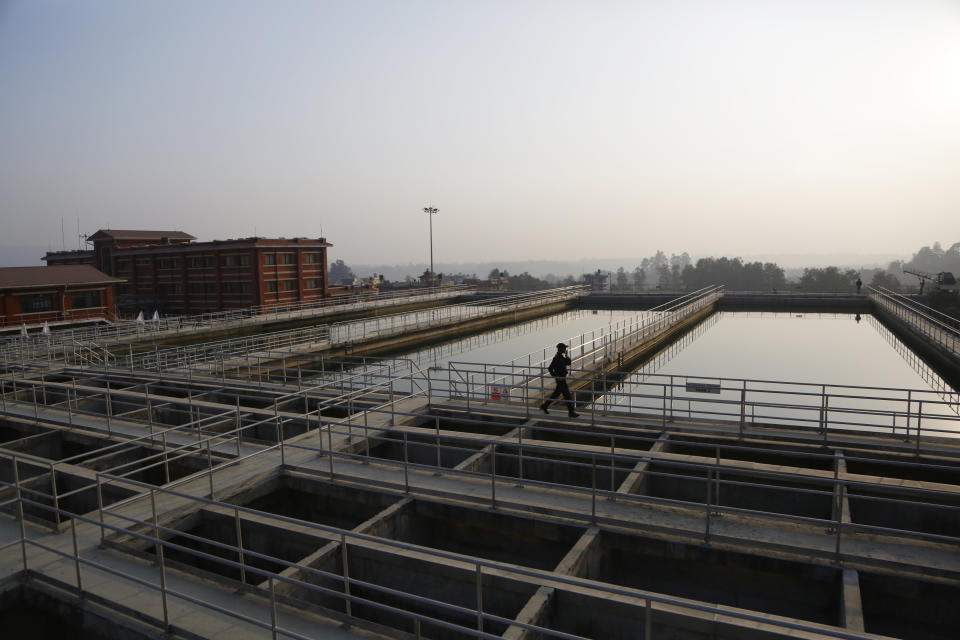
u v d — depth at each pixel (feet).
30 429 53.21
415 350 143.64
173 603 23.77
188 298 196.65
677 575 27.58
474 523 31.55
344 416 57.11
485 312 181.68
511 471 41.81
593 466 30.58
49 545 29.07
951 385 92.43
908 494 32.35
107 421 51.60
